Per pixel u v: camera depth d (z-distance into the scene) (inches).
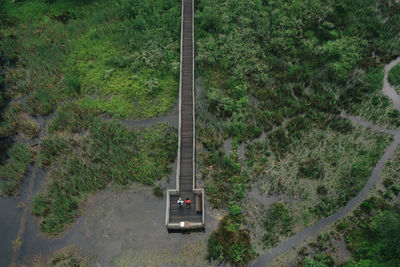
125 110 1556.3
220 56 1764.3
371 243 1094.4
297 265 1070.4
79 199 1248.8
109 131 1460.4
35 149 1414.9
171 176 1318.9
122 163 1343.5
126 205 1241.4
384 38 1856.5
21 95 1632.6
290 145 1400.1
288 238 1134.4
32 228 1185.4
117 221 1198.3
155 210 1228.5
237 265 1080.8
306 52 1792.6
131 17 2004.2
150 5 2049.7
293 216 1187.3
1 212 1233.4
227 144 1421.0
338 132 1440.7
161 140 1423.5
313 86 1630.2
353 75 1675.7
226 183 1293.1
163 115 1545.3
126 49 1841.8
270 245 1119.6
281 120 1487.5
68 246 1136.8
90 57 1800.0
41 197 1258.6
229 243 1123.9
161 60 1750.7
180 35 1877.5
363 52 1779.0
